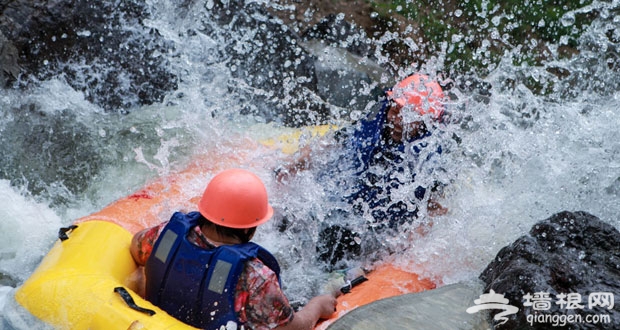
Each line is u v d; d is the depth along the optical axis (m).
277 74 8.01
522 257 4.46
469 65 9.24
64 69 6.88
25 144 6.36
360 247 5.45
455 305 4.38
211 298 3.89
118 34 7.13
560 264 4.32
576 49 9.77
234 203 4.01
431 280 4.99
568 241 4.57
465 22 9.80
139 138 6.56
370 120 5.44
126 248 4.56
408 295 4.47
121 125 6.67
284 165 5.74
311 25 9.17
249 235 4.11
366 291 4.80
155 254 4.07
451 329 4.15
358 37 8.99
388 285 4.88
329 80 8.19
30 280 4.26
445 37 9.55
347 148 5.50
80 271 4.27
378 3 9.75
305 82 8.05
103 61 7.04
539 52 9.64
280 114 7.81
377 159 5.39
